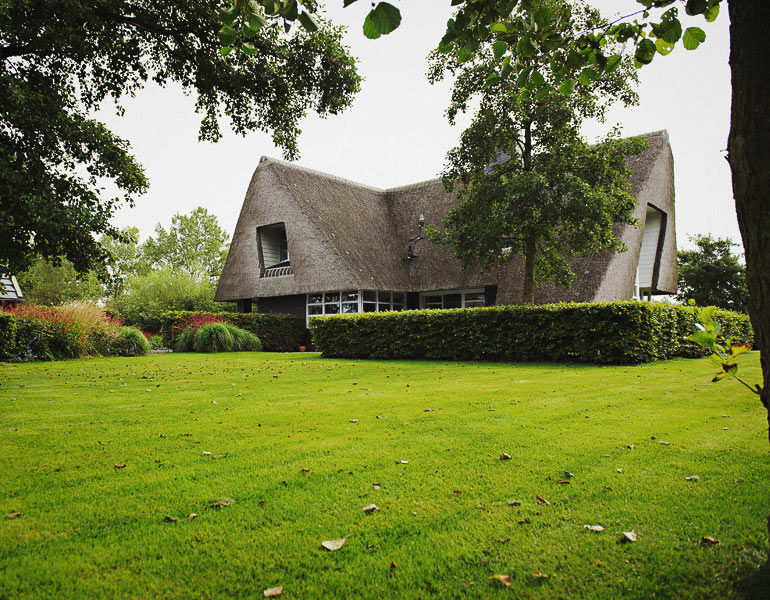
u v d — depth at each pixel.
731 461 3.67
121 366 12.78
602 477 3.39
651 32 3.02
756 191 1.72
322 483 3.39
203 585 2.17
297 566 2.31
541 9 2.95
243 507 3.00
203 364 13.42
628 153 14.45
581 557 2.34
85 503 3.08
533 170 14.27
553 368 10.68
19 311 15.48
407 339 14.22
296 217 25.23
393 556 2.40
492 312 12.74
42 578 2.22
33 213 8.90
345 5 2.37
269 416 5.70
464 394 7.13
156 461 3.93
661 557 2.31
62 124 9.73
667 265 26.11
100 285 47.66
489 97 14.58
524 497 3.08
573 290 18.58
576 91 13.83
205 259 61.69
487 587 2.12
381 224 27.67
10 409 6.29
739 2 1.78
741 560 2.24
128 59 10.76
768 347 1.72
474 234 14.52
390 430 4.91
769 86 1.69
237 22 3.16
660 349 11.90
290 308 26.88
